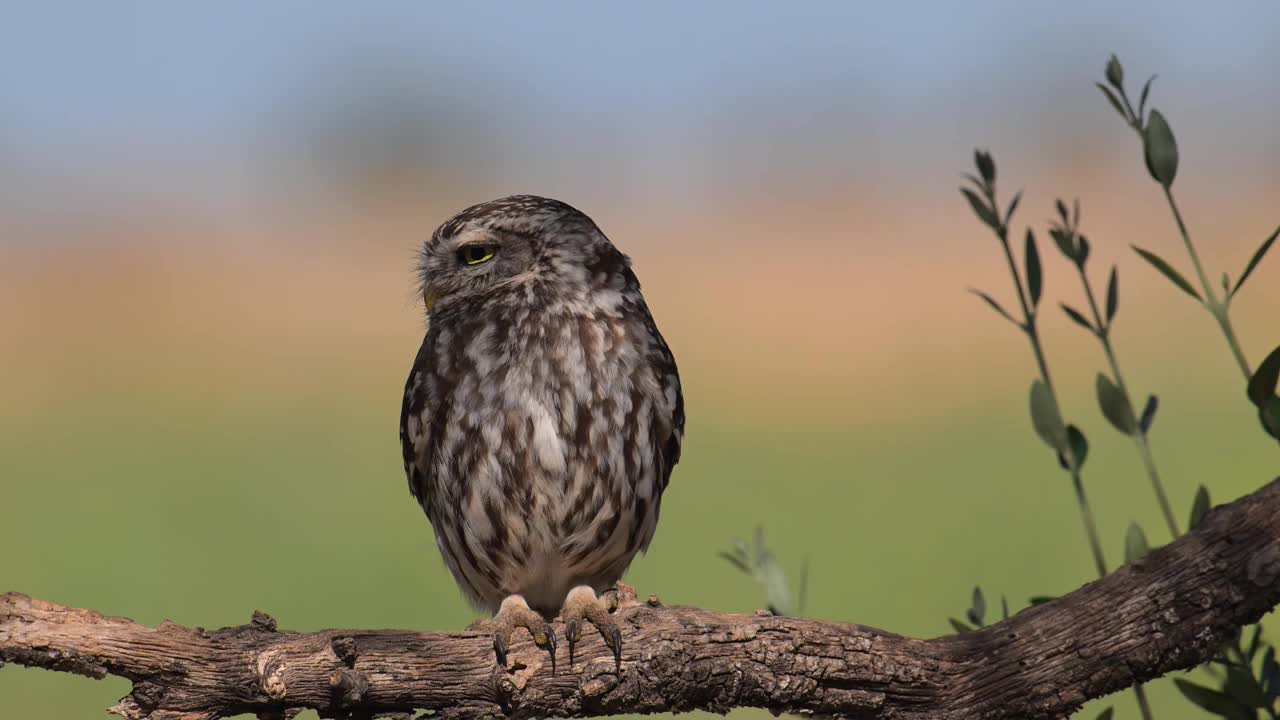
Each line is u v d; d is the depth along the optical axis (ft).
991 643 15.14
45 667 13.96
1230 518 14.56
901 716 15.26
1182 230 14.28
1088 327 15.69
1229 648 15.30
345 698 14.62
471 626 15.85
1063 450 15.57
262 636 14.58
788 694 15.23
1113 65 14.65
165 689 14.28
